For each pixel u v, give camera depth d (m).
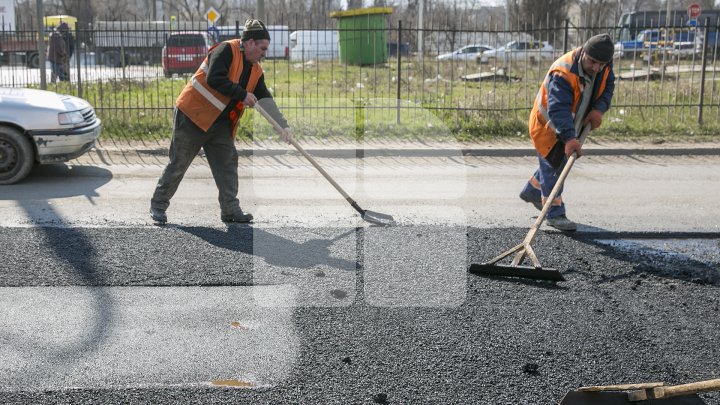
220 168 6.57
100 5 57.22
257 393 3.49
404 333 4.17
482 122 12.41
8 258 5.41
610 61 6.18
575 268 5.45
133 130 12.03
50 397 3.42
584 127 6.45
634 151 11.02
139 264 5.31
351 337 4.11
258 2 12.59
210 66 6.10
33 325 4.25
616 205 7.69
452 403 3.43
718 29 12.66
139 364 3.77
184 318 4.36
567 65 6.10
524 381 3.65
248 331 4.18
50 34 16.75
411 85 17.02
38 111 8.38
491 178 9.21
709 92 16.17
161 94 15.71
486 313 4.49
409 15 39.69
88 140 8.80
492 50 24.94
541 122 6.39
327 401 3.43
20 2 54.69
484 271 5.21
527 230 6.51
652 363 3.88
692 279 5.24
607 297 4.84
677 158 10.76
